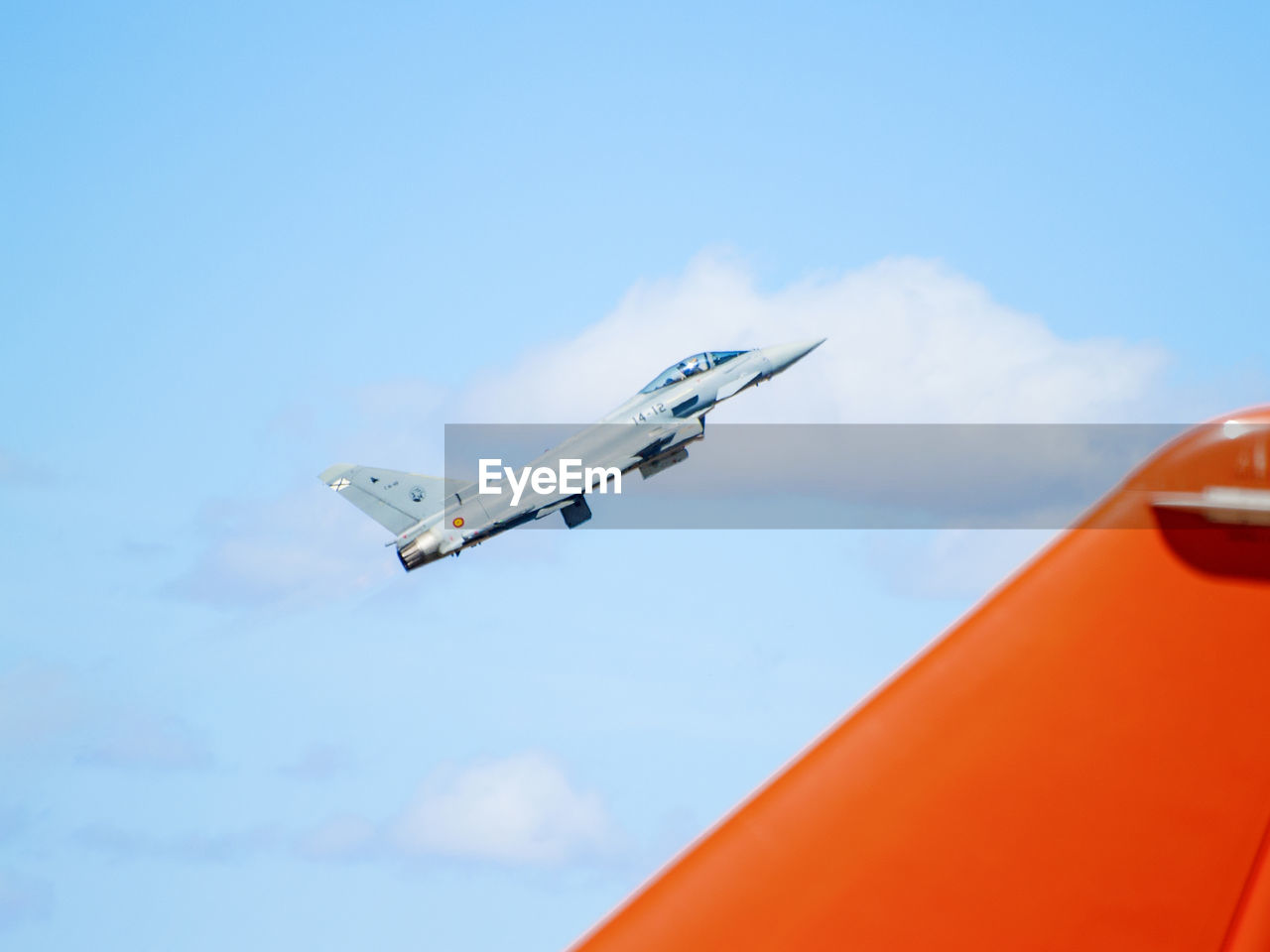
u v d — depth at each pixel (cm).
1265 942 351
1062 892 363
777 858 369
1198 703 400
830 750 398
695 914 357
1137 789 383
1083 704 402
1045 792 382
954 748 394
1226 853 372
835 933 354
